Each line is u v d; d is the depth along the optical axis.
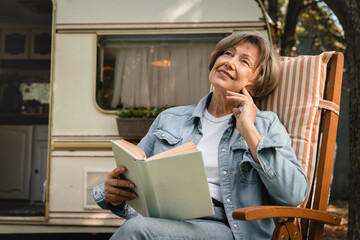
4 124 5.76
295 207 1.69
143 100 4.08
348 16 3.60
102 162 4.02
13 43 6.27
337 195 8.00
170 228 1.63
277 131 1.90
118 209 1.97
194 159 1.55
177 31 4.02
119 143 1.79
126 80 4.11
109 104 4.10
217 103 2.08
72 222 3.99
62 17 4.11
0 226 4.07
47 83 6.21
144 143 2.21
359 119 3.53
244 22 3.97
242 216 1.49
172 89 4.07
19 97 6.16
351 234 3.53
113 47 4.12
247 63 2.02
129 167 1.71
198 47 4.07
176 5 4.04
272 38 4.16
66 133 4.07
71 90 4.09
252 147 1.74
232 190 1.86
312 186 2.09
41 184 5.62
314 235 1.93
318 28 6.36
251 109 1.83
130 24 4.04
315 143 2.05
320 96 2.11
